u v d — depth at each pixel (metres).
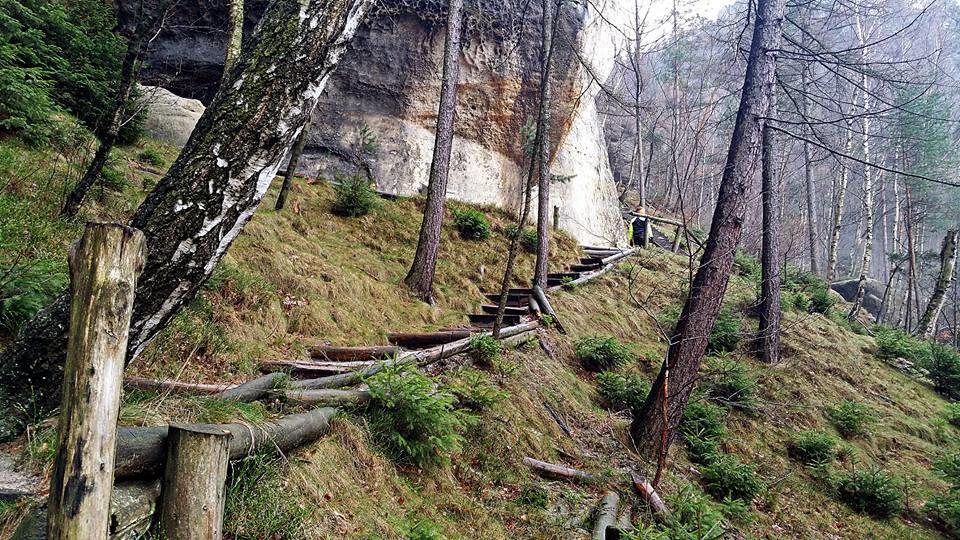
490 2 14.88
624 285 13.70
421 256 9.53
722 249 6.83
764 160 12.27
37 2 7.54
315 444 3.75
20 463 2.27
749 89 6.96
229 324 5.47
